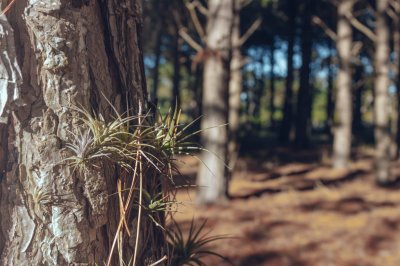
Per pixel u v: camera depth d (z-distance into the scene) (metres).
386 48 14.16
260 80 36.62
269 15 26.89
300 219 10.29
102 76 1.57
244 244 8.75
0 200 1.45
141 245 1.62
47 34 1.45
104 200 1.50
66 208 1.45
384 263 8.00
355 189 13.53
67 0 1.48
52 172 1.44
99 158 1.47
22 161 1.44
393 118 20.27
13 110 1.43
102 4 1.60
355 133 30.22
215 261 8.04
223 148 11.41
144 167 1.58
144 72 1.78
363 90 32.84
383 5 14.27
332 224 9.95
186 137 1.58
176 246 1.91
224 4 11.13
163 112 1.73
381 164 14.02
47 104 1.45
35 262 1.45
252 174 16.78
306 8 24.88
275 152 22.86
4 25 1.43
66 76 1.47
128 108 1.64
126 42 1.68
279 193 13.04
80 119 1.48
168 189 1.65
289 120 27.70
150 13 21.48
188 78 32.41
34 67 1.45
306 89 25.00
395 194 12.62
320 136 34.50
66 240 1.46
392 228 9.51
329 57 30.78
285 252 8.50
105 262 1.53
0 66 1.42
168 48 28.02
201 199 11.34
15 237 1.45
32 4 1.45
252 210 10.96
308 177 15.99
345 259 8.14
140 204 1.51
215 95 11.22
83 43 1.51
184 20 18.52
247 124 29.98
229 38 11.18
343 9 17.20
